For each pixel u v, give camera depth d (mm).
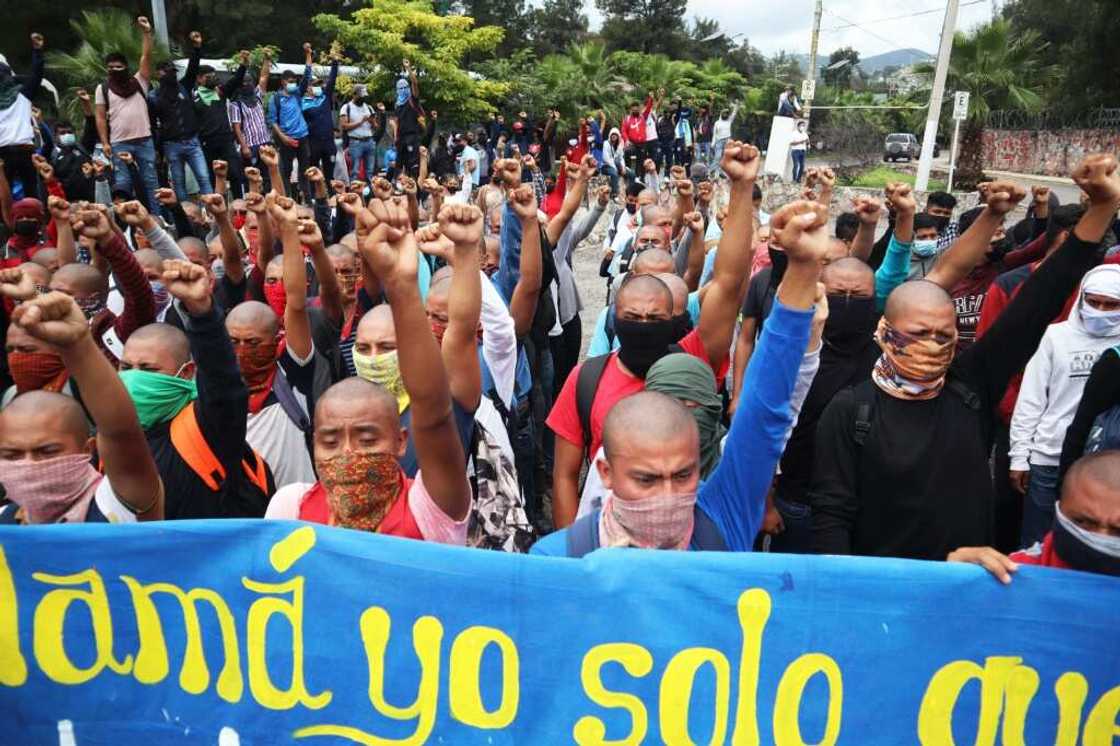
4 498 2936
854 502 3059
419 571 2270
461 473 2646
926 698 2232
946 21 20797
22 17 31047
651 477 2350
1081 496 2348
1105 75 38312
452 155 19672
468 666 2281
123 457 2557
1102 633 2209
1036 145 38344
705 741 2252
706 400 3121
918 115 39938
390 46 26156
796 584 2217
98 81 19438
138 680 2367
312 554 2301
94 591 2342
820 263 2424
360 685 2311
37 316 2268
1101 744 2240
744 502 2648
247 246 7859
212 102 12648
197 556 2328
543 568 2242
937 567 2223
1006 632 2223
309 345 4086
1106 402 3340
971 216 6613
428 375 2443
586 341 10812
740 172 3389
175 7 34719
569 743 2270
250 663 2344
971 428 3014
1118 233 5379
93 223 3783
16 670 2371
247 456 3229
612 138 22656
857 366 3812
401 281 2359
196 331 2744
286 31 38062
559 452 3711
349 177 17078
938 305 2893
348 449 2660
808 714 2244
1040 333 3115
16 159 10156
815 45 31172
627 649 2242
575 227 6973
